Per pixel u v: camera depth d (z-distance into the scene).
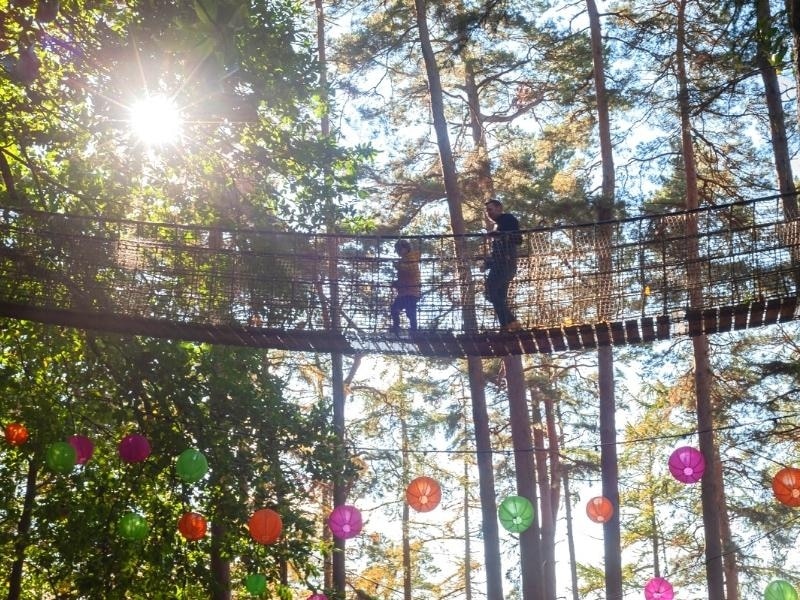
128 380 12.14
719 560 18.22
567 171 18.80
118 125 12.13
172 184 12.85
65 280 9.89
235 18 5.80
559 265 9.91
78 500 12.07
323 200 13.05
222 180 13.01
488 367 23.05
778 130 14.74
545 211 16.59
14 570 13.38
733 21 11.61
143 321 9.73
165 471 12.02
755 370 19.23
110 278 9.95
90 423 12.79
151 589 11.91
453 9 18.09
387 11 18.86
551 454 25.81
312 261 10.20
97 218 9.85
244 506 11.69
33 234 9.88
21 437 10.11
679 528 26.39
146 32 11.74
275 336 9.84
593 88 19.16
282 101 13.18
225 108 12.16
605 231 9.83
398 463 20.73
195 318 10.00
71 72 12.11
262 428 12.45
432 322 10.11
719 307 9.23
